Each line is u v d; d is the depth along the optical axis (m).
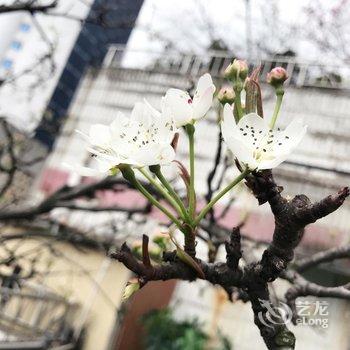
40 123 5.45
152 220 4.63
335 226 7.07
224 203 6.27
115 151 1.13
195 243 1.18
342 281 5.16
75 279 8.92
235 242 1.19
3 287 6.57
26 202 6.00
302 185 6.66
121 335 8.80
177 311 9.14
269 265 1.14
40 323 8.35
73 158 10.70
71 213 7.98
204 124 8.85
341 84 7.01
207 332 8.71
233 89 1.19
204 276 1.17
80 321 8.73
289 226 1.07
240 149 1.02
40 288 8.05
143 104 1.20
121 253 1.10
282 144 1.06
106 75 11.69
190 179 1.16
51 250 4.75
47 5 3.30
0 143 4.79
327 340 7.05
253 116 1.08
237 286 1.20
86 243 4.70
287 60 5.20
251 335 8.55
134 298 9.16
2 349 6.04
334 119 8.71
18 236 4.32
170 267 1.16
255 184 1.07
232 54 5.46
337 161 8.31
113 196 7.39
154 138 1.14
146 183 3.03
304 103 8.77
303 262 2.61
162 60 9.12
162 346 8.61
